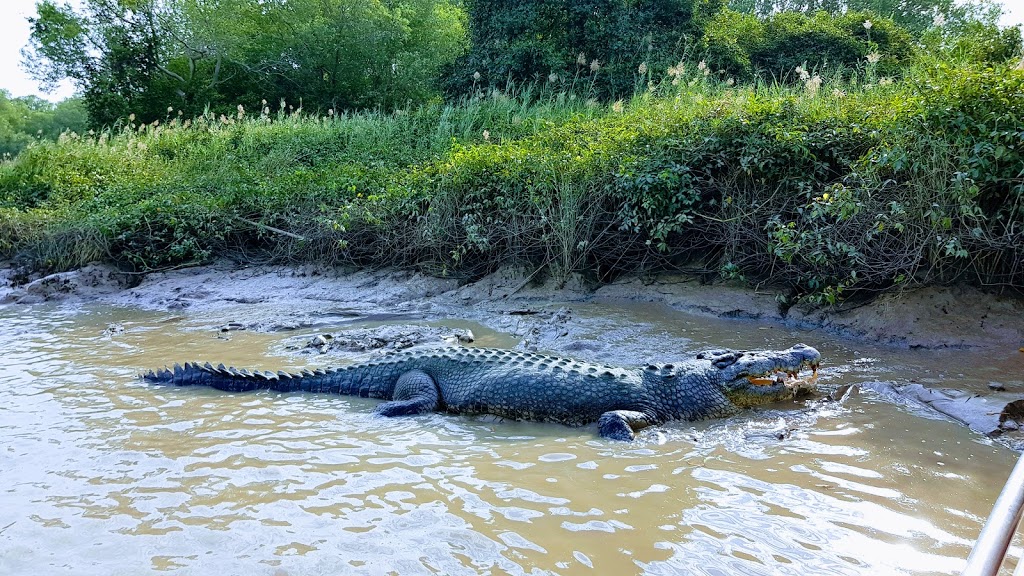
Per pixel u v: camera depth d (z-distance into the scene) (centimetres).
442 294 961
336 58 2456
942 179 638
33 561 302
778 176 791
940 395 485
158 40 2584
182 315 931
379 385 562
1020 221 627
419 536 315
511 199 955
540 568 286
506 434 468
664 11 1623
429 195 1034
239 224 1229
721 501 345
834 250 694
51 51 2503
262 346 739
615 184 884
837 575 274
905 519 318
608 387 498
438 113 1622
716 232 825
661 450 427
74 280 1153
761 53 1758
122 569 294
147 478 387
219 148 1725
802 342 660
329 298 991
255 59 2586
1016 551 285
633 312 794
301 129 1739
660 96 1234
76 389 575
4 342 778
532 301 894
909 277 670
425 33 2745
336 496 360
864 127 756
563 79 1524
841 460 392
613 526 321
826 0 2706
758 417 488
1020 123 607
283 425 483
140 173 1639
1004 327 614
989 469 372
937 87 682
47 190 1645
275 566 292
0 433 465
